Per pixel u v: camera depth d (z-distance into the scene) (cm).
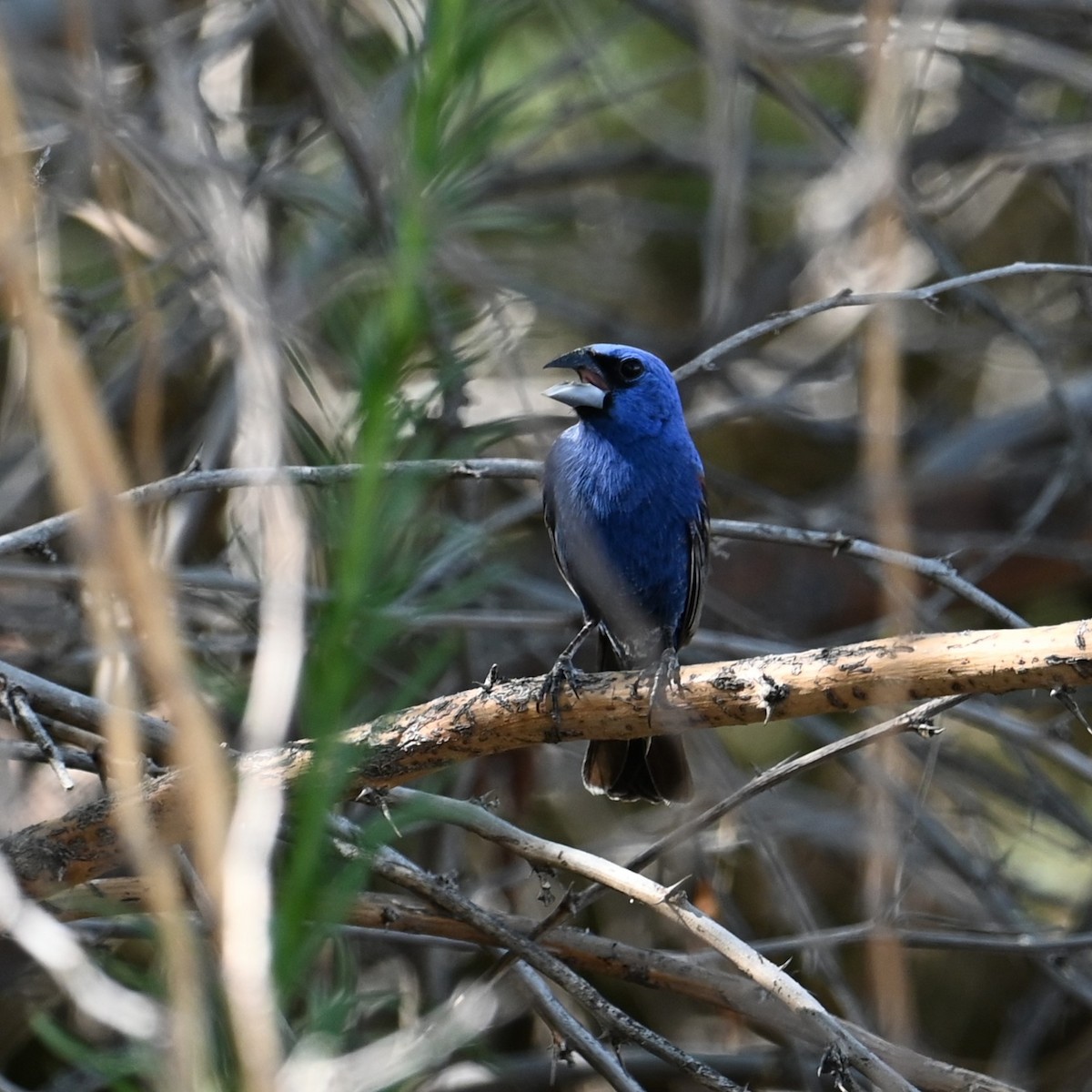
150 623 395
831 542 934
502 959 802
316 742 422
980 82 1525
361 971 1118
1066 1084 1220
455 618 1051
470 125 420
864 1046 721
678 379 934
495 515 1228
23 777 1084
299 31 704
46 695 806
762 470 1809
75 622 1166
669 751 965
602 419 1034
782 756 1481
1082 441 1314
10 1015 1099
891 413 561
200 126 873
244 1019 387
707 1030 1255
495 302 783
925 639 667
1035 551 1504
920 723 700
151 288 1077
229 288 672
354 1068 540
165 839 711
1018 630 649
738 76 1366
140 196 1138
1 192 404
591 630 1059
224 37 1168
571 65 1418
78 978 457
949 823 1440
